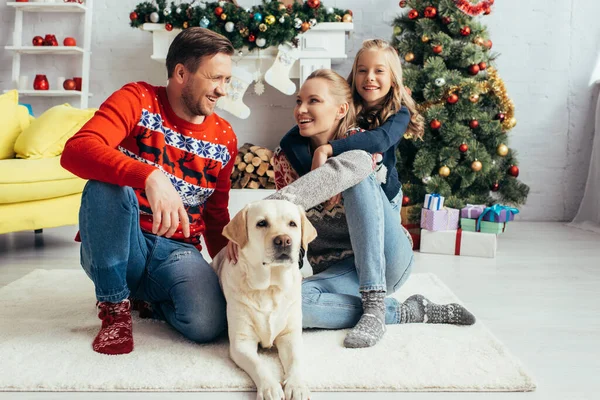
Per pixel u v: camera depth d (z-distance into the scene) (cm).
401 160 381
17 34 464
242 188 429
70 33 478
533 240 373
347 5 468
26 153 311
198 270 162
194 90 163
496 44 465
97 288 156
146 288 170
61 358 147
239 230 145
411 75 368
